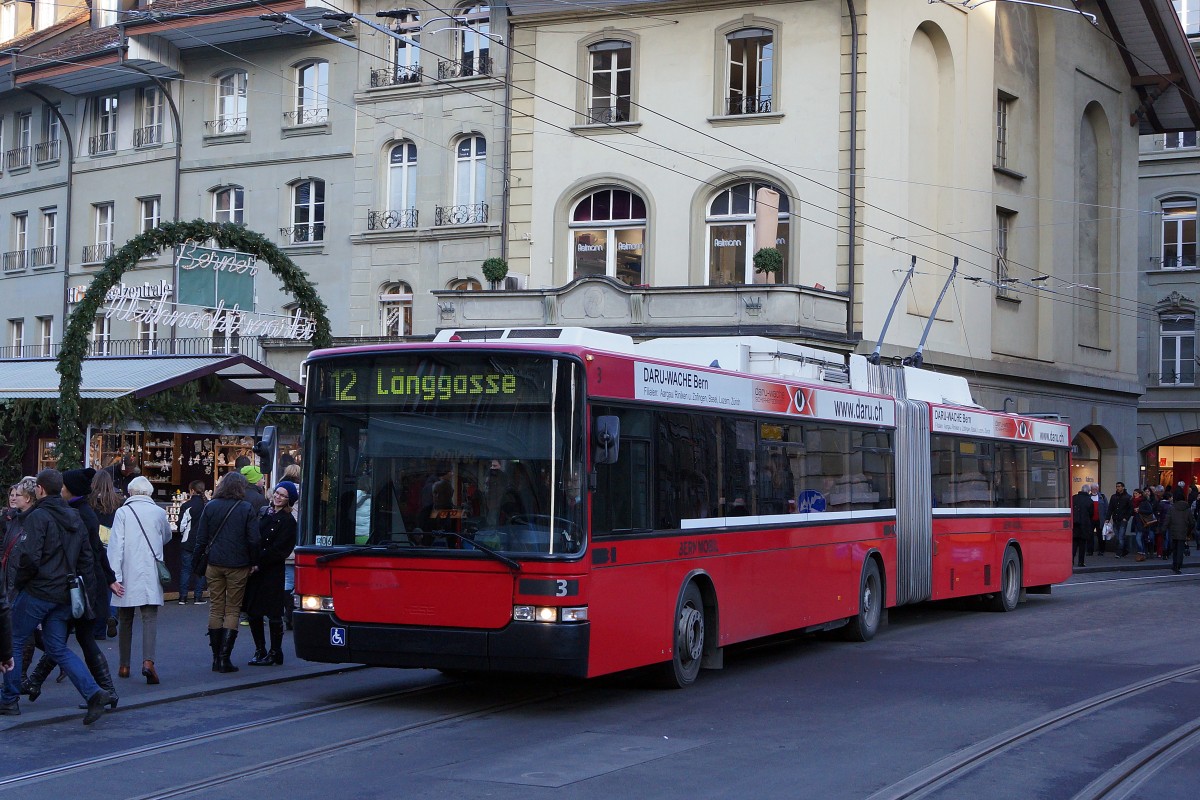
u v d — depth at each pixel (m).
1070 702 12.38
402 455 11.43
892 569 18.12
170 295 25.62
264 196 37.09
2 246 42.94
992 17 35.69
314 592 11.52
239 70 37.56
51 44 41.38
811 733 10.69
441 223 34.38
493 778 8.91
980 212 35.22
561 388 11.12
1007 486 22.23
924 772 9.23
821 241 31.05
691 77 32.00
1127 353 42.47
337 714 11.34
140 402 19.06
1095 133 41.38
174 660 14.05
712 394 13.56
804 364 16.44
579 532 10.98
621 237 32.50
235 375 21.27
